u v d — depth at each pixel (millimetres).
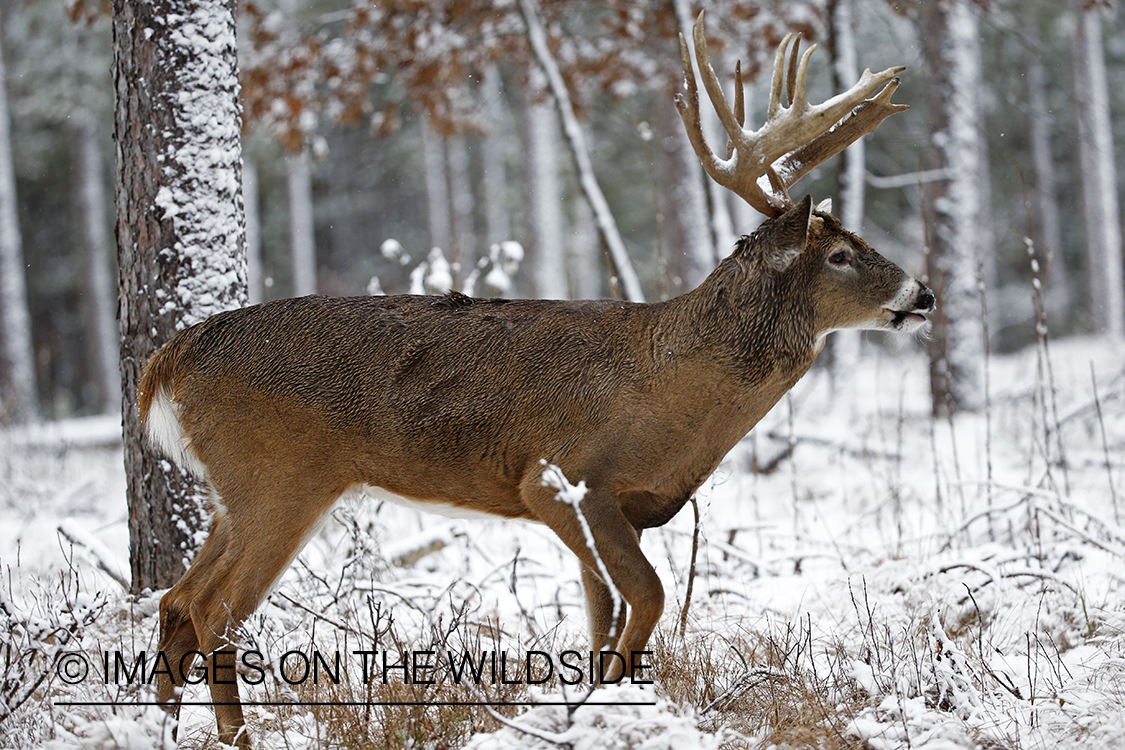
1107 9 23438
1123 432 17531
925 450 16984
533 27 18984
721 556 11484
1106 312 41188
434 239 46688
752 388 7832
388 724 6949
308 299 8047
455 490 7902
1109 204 41438
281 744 7277
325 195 58500
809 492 15227
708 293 7848
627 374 7707
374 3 22141
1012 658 8391
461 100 26578
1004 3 31203
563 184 48688
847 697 7441
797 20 22078
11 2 40500
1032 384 23328
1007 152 22406
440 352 7781
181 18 9539
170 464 9625
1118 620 8516
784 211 8211
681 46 8062
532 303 8125
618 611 8023
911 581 9773
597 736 6145
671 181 24688
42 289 51719
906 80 36312
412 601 9945
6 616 7324
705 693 7574
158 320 9547
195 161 9578
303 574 10266
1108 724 6668
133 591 9836
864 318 8102
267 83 22781
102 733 6223
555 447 7656
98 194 42562
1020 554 10133
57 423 27984
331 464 7777
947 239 21156
